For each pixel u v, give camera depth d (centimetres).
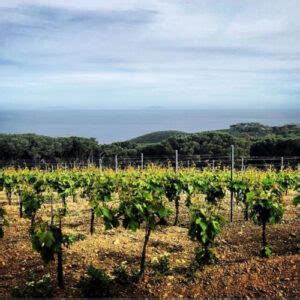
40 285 470
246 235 684
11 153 3219
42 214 929
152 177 946
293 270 505
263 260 550
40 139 3325
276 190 711
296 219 796
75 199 1144
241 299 450
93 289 457
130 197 510
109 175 1088
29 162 2916
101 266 547
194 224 531
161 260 547
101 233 723
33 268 548
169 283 490
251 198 600
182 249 621
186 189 842
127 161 2377
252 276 499
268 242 641
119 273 500
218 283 486
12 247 646
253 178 897
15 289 465
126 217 505
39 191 980
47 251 462
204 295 461
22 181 1114
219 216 540
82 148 3325
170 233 723
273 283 479
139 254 594
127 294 466
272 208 588
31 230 490
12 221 857
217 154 2972
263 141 2917
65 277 512
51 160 3086
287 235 675
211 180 933
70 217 885
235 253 592
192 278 499
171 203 1040
